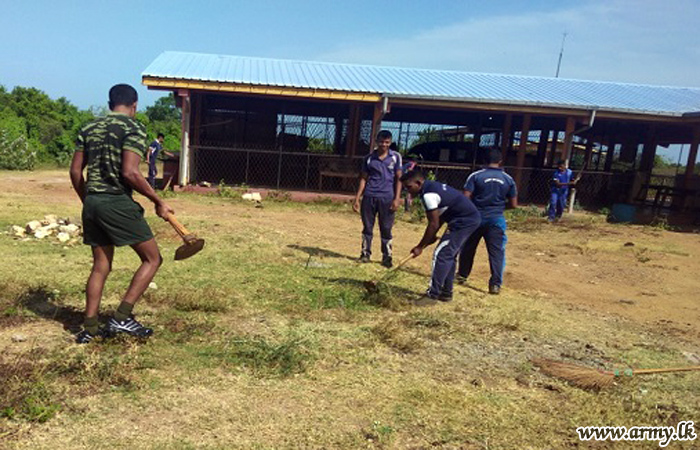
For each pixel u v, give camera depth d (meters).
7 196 12.24
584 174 18.98
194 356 3.76
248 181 18.59
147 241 3.85
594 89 18.91
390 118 21.27
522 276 7.67
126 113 3.83
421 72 19.55
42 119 28.89
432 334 4.68
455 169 19.12
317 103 18.72
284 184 18.75
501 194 6.32
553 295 6.73
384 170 7.21
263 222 10.80
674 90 20.30
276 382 3.48
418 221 12.80
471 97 15.23
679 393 3.87
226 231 9.13
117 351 3.71
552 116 17.97
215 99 18.19
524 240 11.30
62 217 9.48
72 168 3.80
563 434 3.13
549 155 23.50
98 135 3.69
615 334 5.23
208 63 17.28
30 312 4.34
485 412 3.32
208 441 2.75
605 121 19.59
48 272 5.57
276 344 4.08
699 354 4.80
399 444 2.87
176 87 14.66
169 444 2.70
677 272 8.76
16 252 6.43
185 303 4.79
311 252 7.95
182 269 6.19
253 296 5.36
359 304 5.39
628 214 15.34
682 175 19.31
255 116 18.55
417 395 3.46
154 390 3.23
